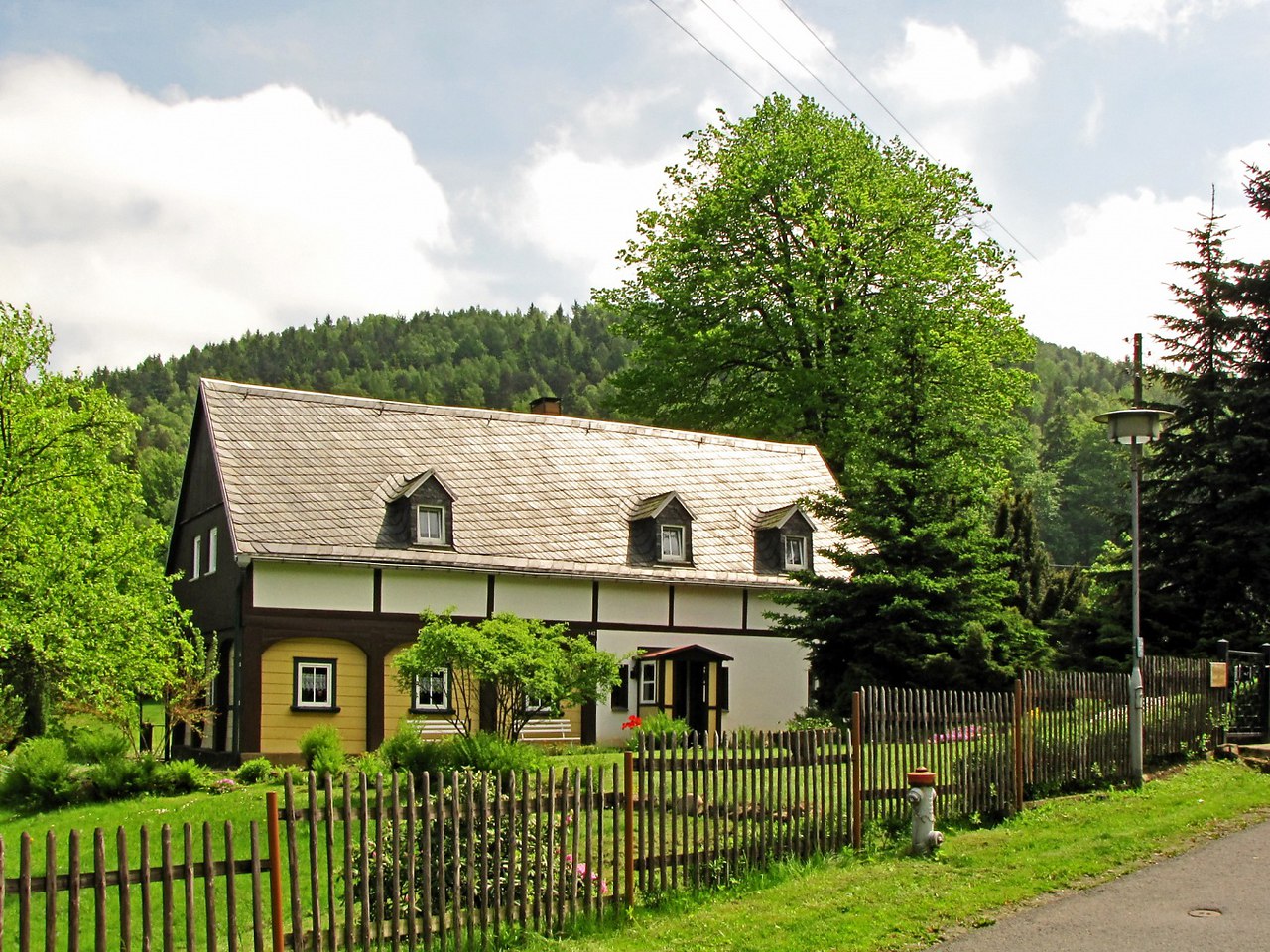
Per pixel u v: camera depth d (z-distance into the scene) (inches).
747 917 431.8
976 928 412.2
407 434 1261.1
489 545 1176.8
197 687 1096.8
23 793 823.1
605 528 1274.6
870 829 541.6
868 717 546.9
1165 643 1147.3
